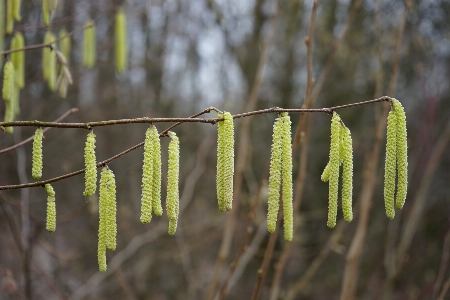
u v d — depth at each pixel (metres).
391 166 2.13
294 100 10.16
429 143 6.71
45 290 6.87
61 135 8.31
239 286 9.58
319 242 9.52
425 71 7.21
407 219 6.97
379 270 7.50
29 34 6.40
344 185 2.16
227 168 2.09
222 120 2.10
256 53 9.73
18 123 2.06
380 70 4.32
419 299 6.52
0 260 6.70
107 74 8.93
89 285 6.04
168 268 8.95
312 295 9.08
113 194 2.12
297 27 9.34
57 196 8.95
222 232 8.46
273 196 2.15
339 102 9.79
